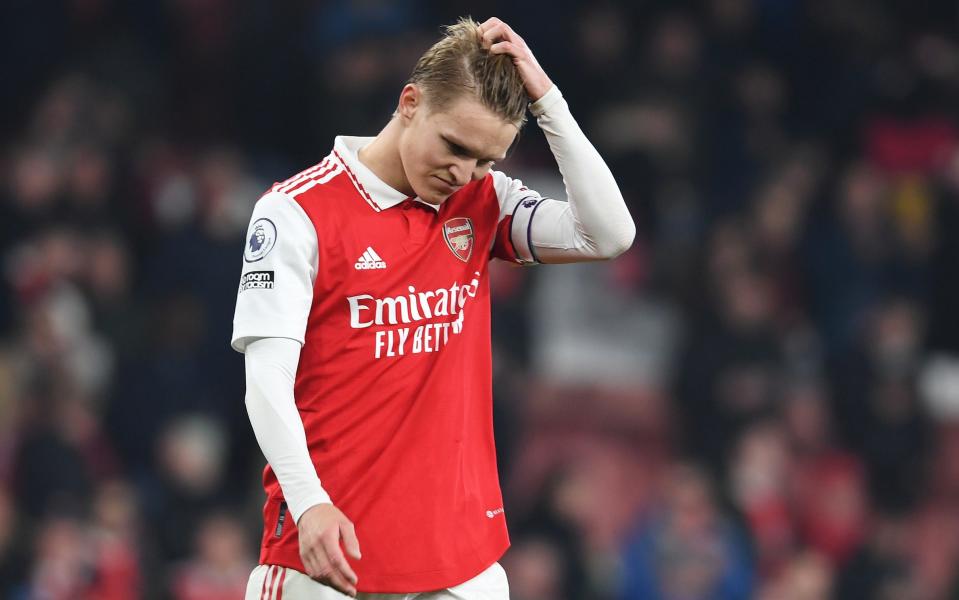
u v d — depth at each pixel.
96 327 35.47
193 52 43.50
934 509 36.97
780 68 45.47
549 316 38.38
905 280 40.94
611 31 43.84
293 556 11.50
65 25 42.78
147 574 30.12
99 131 40.44
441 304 11.73
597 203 11.87
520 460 34.44
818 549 35.25
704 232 40.59
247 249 11.44
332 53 42.81
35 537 29.59
